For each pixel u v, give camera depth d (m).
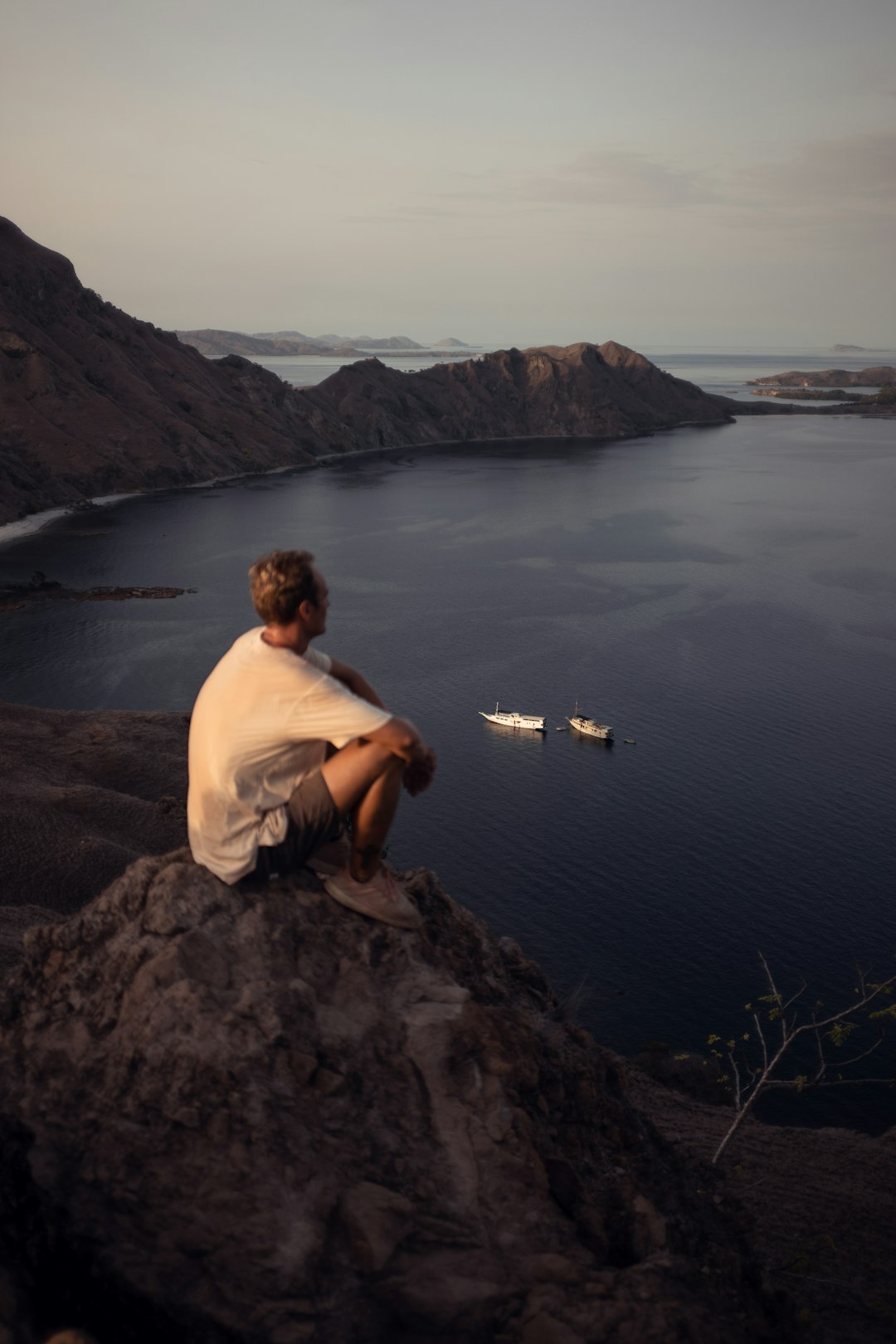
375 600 143.00
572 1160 5.29
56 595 140.00
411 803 79.44
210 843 4.92
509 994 6.36
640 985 56.59
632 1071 27.42
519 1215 4.58
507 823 76.44
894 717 97.69
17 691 101.12
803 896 66.25
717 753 89.56
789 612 134.75
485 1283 4.23
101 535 187.38
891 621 130.25
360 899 5.27
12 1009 4.87
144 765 65.81
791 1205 17.33
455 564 167.75
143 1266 3.92
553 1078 5.56
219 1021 4.56
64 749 67.94
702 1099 30.16
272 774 4.78
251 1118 4.32
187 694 101.19
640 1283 4.43
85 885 48.34
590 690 105.88
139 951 4.78
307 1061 4.57
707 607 137.88
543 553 176.12
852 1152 21.20
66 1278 4.06
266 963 4.87
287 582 4.54
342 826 5.34
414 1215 4.35
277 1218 4.09
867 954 59.91
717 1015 54.12
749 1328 4.71
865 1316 11.60
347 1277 4.07
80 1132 4.35
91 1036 4.64
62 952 4.98
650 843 73.50
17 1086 4.54
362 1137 4.53
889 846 72.75
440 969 5.48
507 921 63.12
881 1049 50.66
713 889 67.06
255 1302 3.87
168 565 162.50
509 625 130.25
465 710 100.25
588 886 67.38
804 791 81.75
